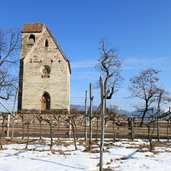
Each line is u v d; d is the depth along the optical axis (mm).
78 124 51875
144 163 17062
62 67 63719
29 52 64500
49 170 15023
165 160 18219
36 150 22141
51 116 54438
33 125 51938
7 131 34406
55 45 64438
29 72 63844
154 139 33562
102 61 40719
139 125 48656
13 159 17844
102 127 14898
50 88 63250
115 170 15383
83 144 26500
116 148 23859
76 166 16047
